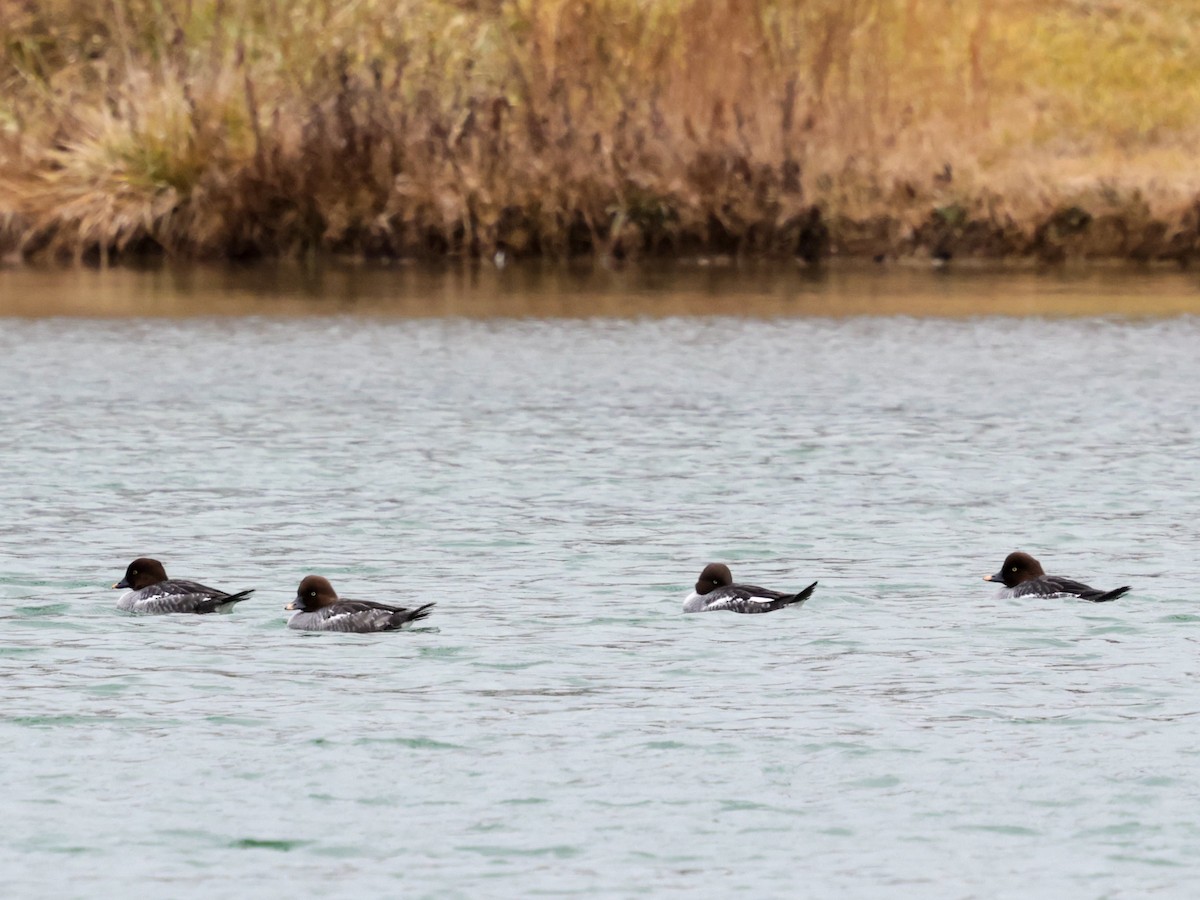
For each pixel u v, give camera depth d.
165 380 81.56
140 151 122.25
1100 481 62.94
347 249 122.12
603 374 83.94
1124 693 39.84
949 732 37.38
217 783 34.69
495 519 57.03
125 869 31.27
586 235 121.88
